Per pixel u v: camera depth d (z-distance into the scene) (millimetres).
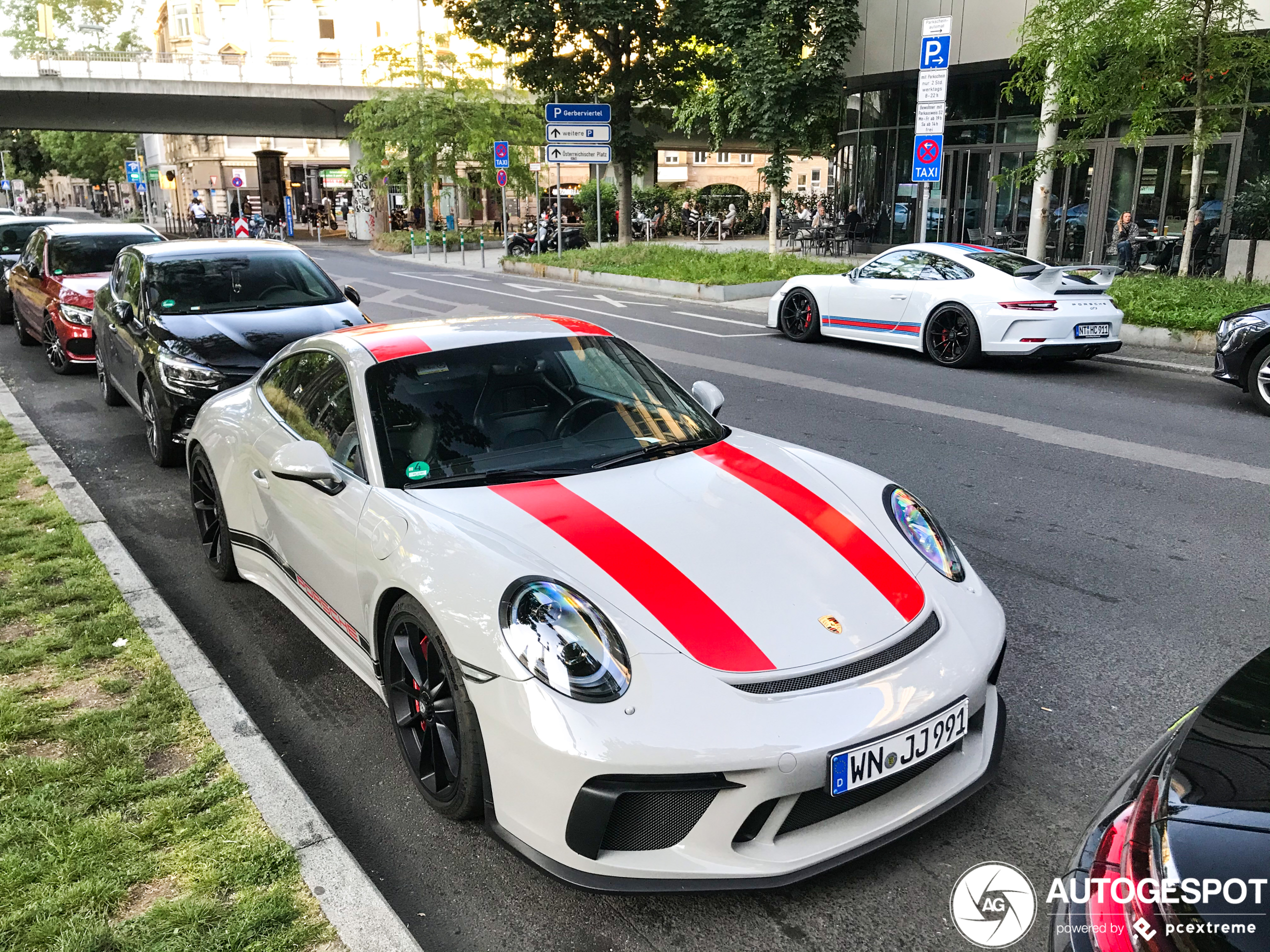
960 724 2551
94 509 5559
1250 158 17344
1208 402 8797
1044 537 5262
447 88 36062
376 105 36875
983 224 22234
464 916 2488
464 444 3344
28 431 7512
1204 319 11273
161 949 2260
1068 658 3852
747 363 10938
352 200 46656
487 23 26469
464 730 2553
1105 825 1796
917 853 2686
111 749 3082
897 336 11320
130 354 7090
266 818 2736
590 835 2295
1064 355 10281
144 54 42656
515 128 37094
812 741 2293
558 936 2412
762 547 2836
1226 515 5578
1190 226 13406
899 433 7652
